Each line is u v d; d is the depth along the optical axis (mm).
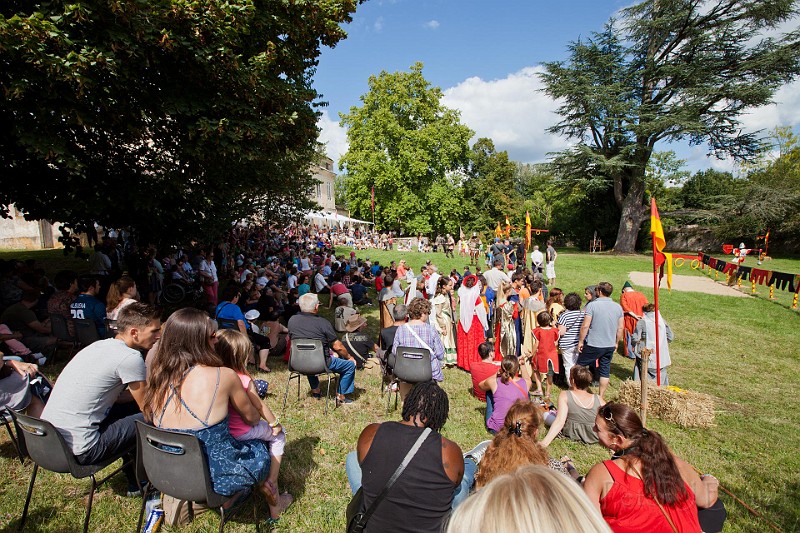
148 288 11086
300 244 28141
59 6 5906
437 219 44031
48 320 7281
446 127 42062
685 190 50125
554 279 19516
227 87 7715
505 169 59094
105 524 3324
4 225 24938
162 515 3266
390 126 40188
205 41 6918
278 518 3504
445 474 2238
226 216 16125
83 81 5512
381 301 9344
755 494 4469
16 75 5641
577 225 44938
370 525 2205
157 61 6605
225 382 2893
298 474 4184
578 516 1004
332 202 61812
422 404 2469
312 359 5652
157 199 8859
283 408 5812
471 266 24906
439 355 5949
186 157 8539
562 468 3379
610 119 36125
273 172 11734
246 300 9930
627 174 38562
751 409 7117
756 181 39250
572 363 7211
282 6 8344
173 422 2803
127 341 3277
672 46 35562
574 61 37125
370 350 8164
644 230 41531
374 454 2285
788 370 9352
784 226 34375
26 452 3215
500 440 2809
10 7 6141
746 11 31625
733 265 19469
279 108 8469
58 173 8664
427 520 2168
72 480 3863
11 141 7383
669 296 17047
